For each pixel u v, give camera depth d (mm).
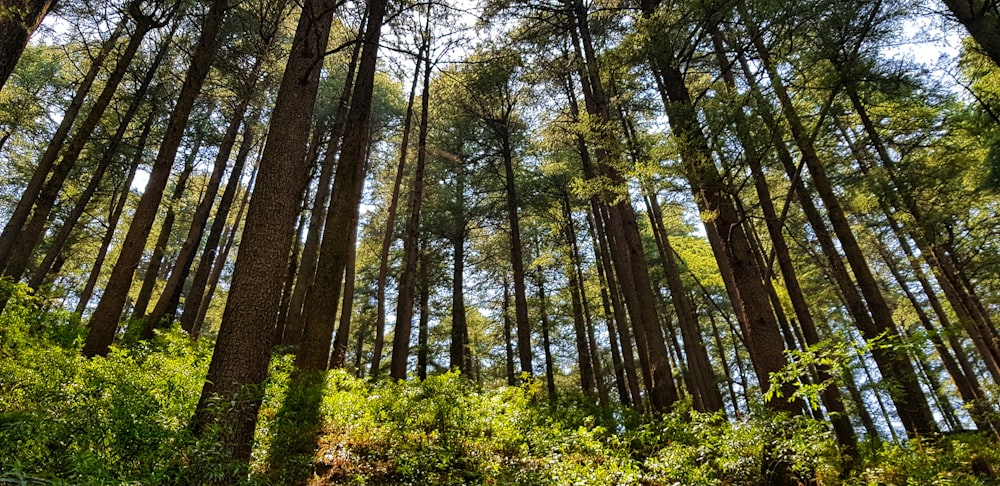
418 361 21484
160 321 13109
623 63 8414
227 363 4914
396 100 19516
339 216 9703
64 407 4781
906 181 11438
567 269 19719
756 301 7129
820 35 7379
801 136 7465
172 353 8508
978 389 16031
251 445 4770
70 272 20719
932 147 11867
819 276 18016
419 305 23312
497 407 8016
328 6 7043
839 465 5910
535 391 9984
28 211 11328
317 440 6488
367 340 26250
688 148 7188
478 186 20953
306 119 6352
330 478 5668
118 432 4031
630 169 8242
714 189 7465
